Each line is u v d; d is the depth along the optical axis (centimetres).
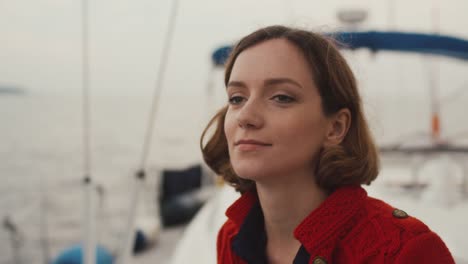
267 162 60
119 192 500
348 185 68
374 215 66
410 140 261
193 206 467
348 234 65
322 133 65
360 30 221
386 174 256
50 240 420
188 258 169
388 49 222
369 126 81
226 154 84
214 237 181
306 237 63
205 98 233
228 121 65
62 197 508
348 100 67
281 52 63
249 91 63
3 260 337
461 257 128
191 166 512
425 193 189
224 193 229
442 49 221
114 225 377
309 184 67
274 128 60
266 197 67
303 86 62
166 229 448
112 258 275
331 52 67
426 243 61
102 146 820
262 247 73
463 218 160
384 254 60
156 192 491
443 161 192
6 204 430
